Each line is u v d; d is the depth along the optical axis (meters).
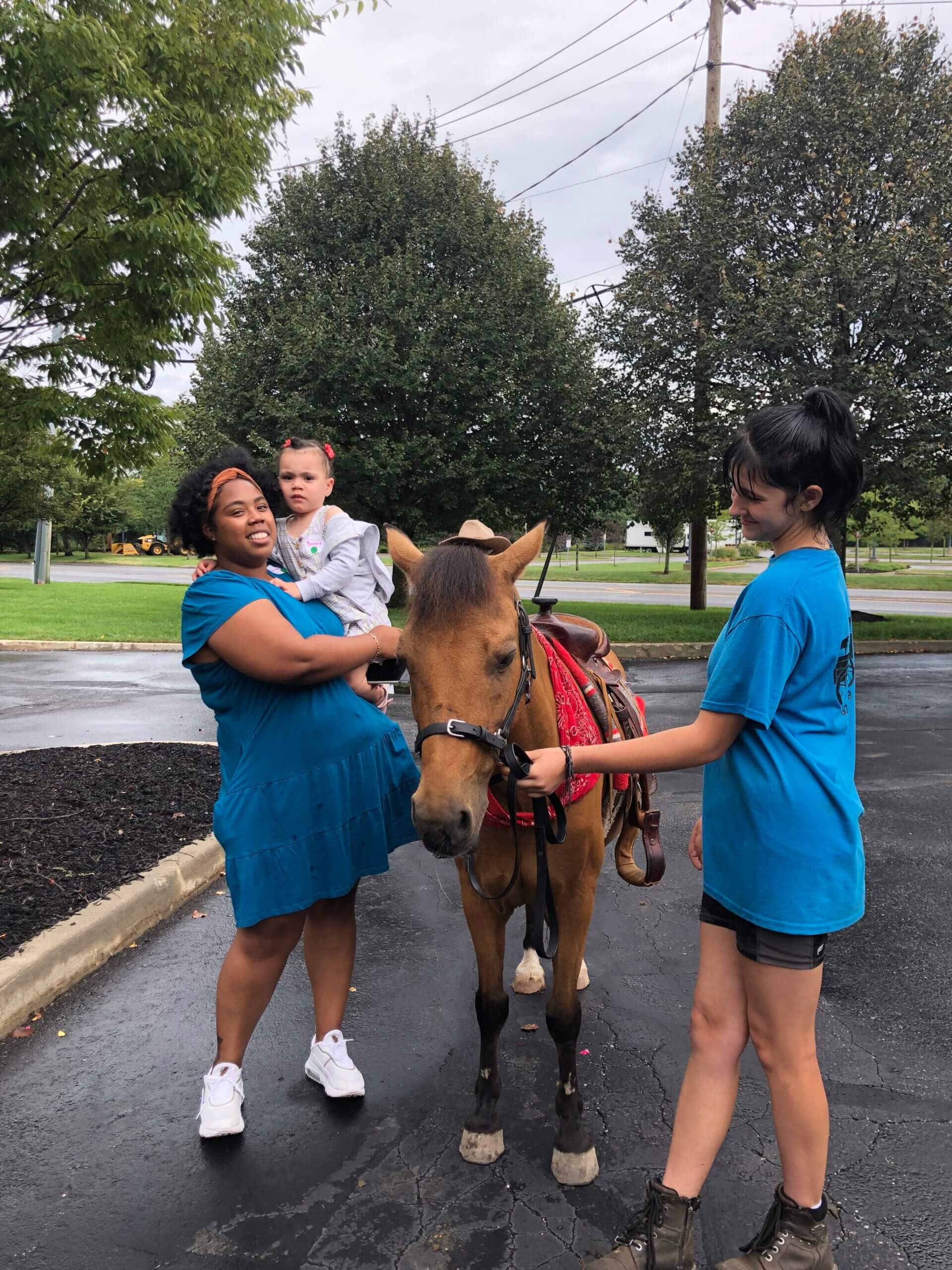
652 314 15.52
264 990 2.58
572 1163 2.34
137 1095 2.74
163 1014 3.23
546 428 17.55
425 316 15.94
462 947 3.85
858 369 13.23
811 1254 1.91
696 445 15.41
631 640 14.32
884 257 12.77
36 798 5.09
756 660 1.79
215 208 5.23
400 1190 2.32
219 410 16.27
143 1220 2.21
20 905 3.68
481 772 1.92
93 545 67.00
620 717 2.94
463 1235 2.16
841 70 14.51
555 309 17.39
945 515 18.19
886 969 3.62
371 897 4.45
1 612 17.70
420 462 16.11
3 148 4.33
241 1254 2.10
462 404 16.28
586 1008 3.32
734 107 15.43
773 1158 2.45
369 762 2.63
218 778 5.76
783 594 1.80
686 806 6.07
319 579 2.99
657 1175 2.38
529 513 18.86
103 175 5.00
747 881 1.84
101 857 4.30
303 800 2.49
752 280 14.72
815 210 14.34
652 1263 1.92
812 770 1.81
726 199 15.31
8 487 30.09
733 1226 2.20
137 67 4.78
